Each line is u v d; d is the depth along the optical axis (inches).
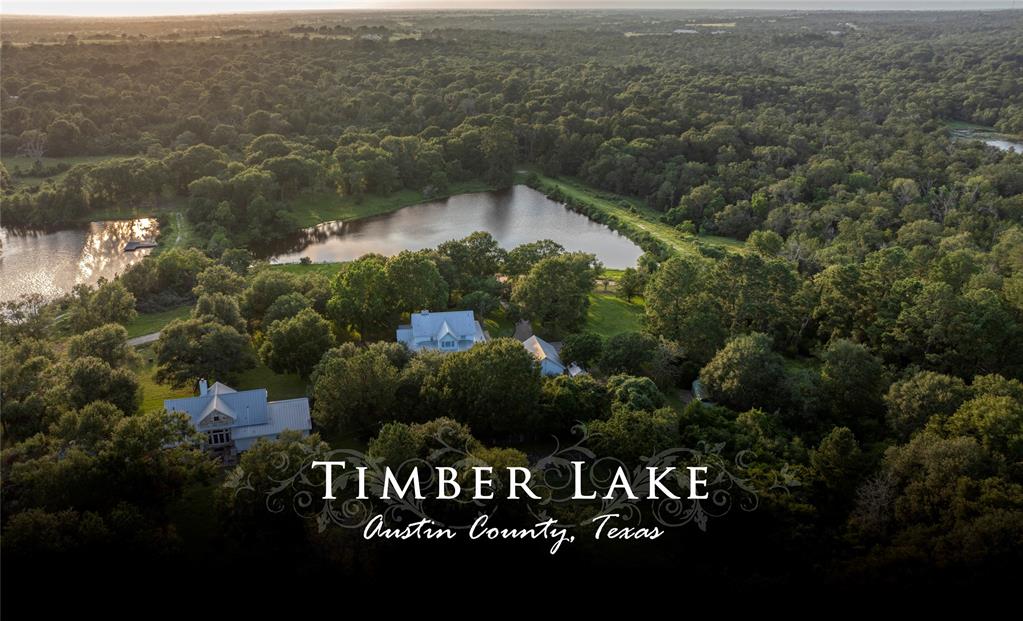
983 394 3026.6
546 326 4820.4
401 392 3270.2
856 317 4293.8
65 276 6008.9
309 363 3833.7
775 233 6407.5
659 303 4500.5
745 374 3535.9
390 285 4564.5
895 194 7372.1
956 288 4557.1
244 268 5871.1
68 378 3073.3
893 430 3203.7
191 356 3676.2
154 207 7741.1
